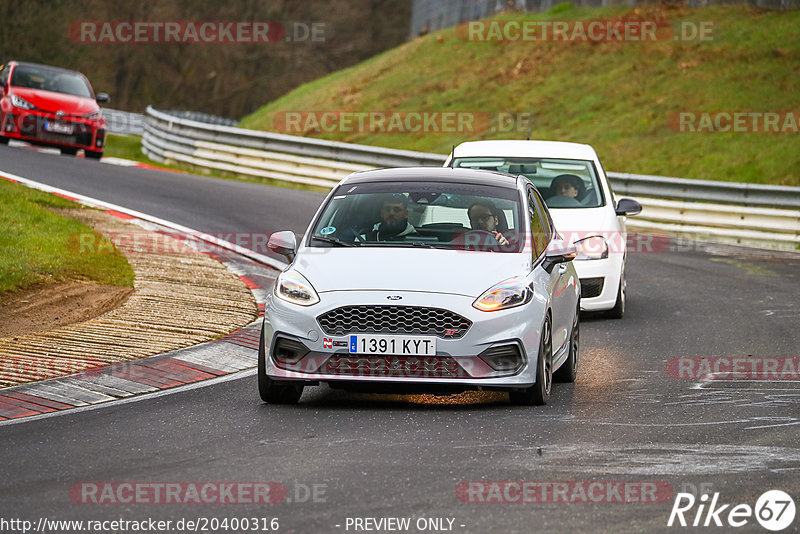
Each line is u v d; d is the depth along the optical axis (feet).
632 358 119.03
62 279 142.31
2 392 95.61
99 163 282.77
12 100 281.33
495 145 155.74
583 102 374.63
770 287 174.50
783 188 239.09
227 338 120.47
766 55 375.86
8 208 175.94
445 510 63.41
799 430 85.56
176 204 224.53
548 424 86.38
